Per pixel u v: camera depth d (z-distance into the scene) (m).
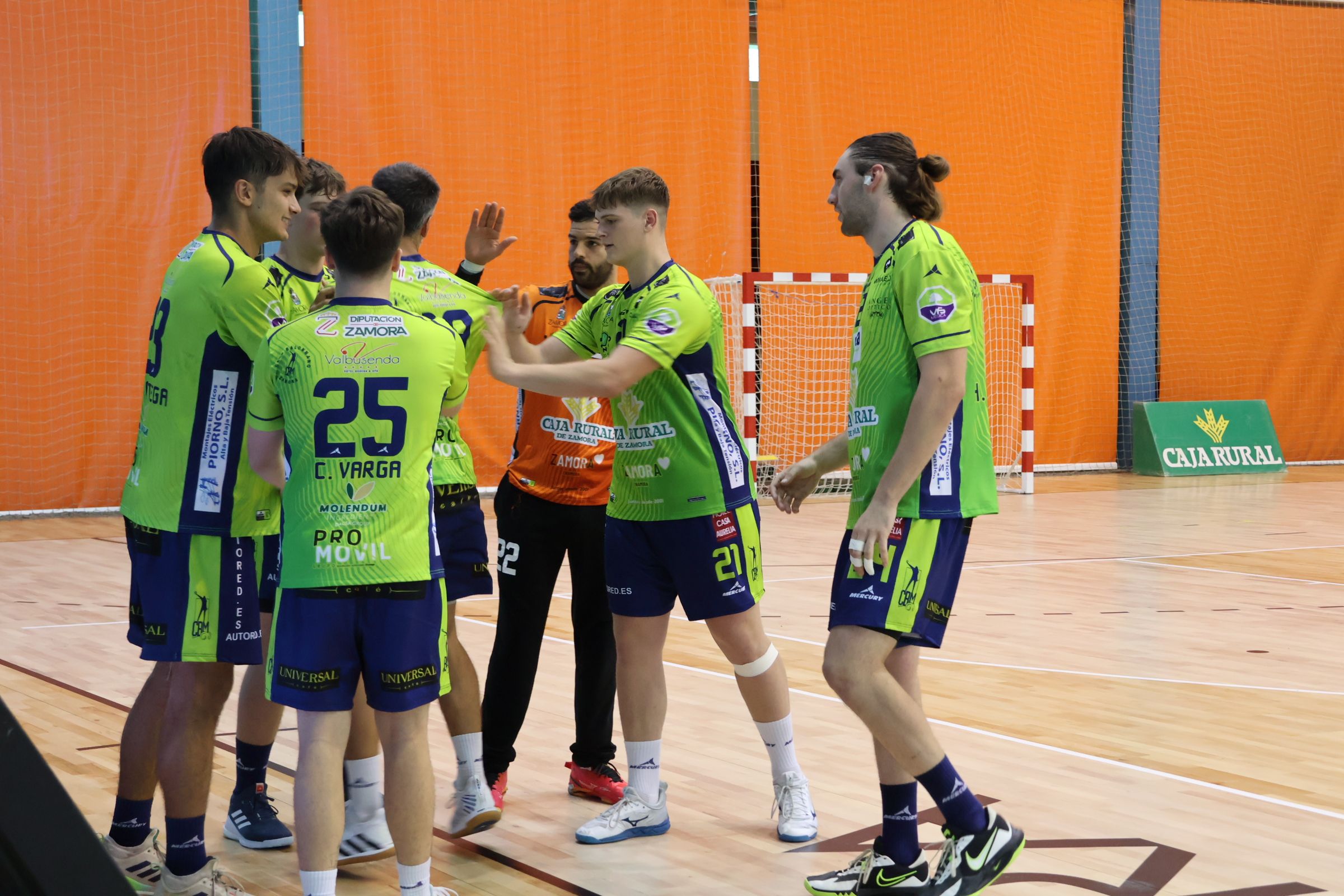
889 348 3.11
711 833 3.78
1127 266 17.31
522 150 14.52
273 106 13.68
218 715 3.24
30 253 12.84
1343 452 18.88
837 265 15.95
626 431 3.74
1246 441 17.72
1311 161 18.20
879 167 3.18
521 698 4.03
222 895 3.18
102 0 12.95
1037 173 16.67
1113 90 16.95
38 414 12.98
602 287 4.33
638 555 3.74
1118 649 6.50
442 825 3.86
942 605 3.12
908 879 3.14
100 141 13.03
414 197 3.66
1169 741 4.73
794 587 8.62
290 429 2.94
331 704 2.93
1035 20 16.53
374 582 2.91
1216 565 9.49
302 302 3.54
